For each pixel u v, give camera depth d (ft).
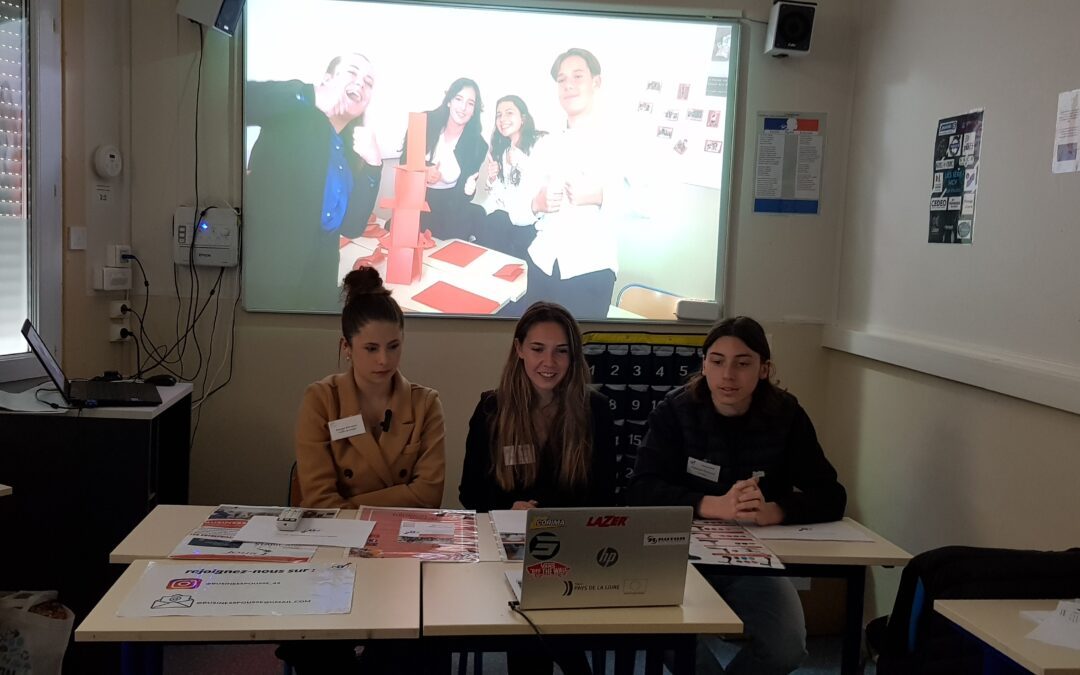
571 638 5.74
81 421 9.43
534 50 12.46
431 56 12.35
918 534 10.46
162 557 6.39
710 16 12.55
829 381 13.05
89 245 11.42
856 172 12.52
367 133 12.35
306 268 12.44
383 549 6.82
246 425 12.56
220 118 12.21
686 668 5.89
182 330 12.41
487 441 8.79
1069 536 8.00
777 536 7.96
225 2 11.76
